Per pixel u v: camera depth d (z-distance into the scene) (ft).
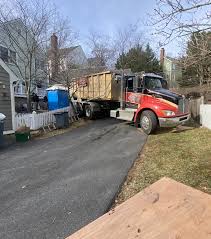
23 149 30.35
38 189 17.17
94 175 19.39
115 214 4.45
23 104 63.72
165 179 5.82
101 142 32.09
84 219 12.82
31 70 55.98
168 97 36.09
